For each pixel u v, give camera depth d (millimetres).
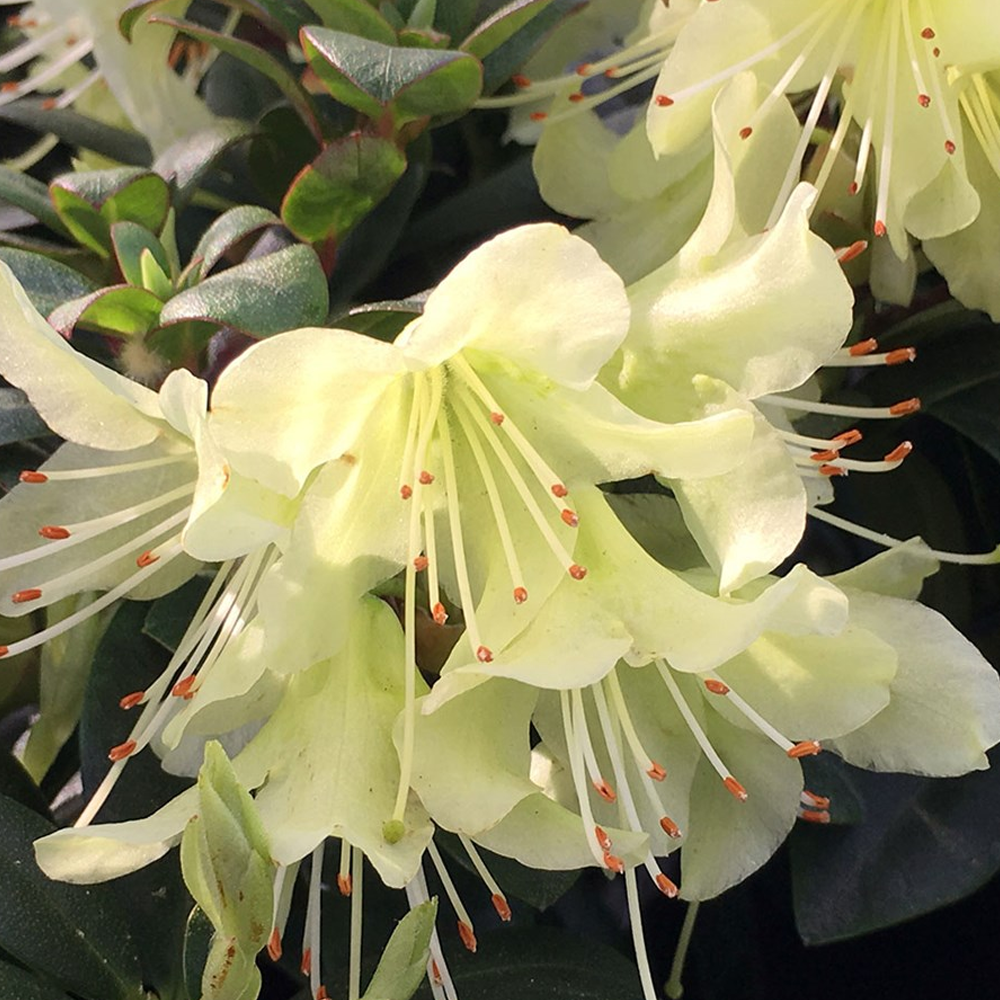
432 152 248
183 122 226
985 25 187
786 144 193
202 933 174
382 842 151
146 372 185
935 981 254
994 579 251
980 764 176
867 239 211
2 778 208
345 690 164
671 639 156
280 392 145
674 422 165
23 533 180
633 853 161
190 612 196
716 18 186
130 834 149
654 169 208
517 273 142
